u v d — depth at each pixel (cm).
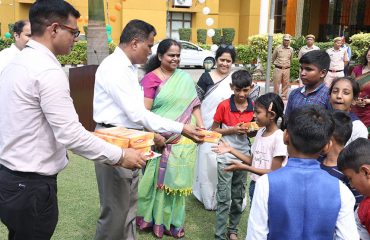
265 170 257
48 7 213
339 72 995
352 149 199
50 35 216
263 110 277
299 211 172
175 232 353
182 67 1836
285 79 1034
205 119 398
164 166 341
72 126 212
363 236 206
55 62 218
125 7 1933
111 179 282
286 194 173
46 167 219
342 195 175
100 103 282
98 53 676
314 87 320
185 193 344
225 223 330
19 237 226
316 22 2345
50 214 226
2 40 1528
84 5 1852
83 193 432
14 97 210
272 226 175
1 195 218
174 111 338
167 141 338
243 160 295
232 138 338
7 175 216
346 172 202
